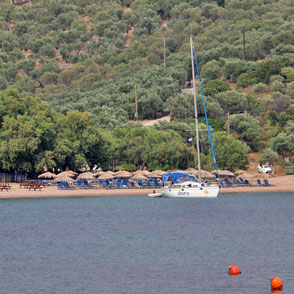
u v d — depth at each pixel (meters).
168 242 131.38
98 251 121.81
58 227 156.00
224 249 122.38
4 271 104.69
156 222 164.62
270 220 167.62
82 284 95.88
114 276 100.50
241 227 153.75
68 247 126.44
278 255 115.50
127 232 146.62
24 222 166.00
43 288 93.69
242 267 105.75
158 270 104.44
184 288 92.75
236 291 90.75
